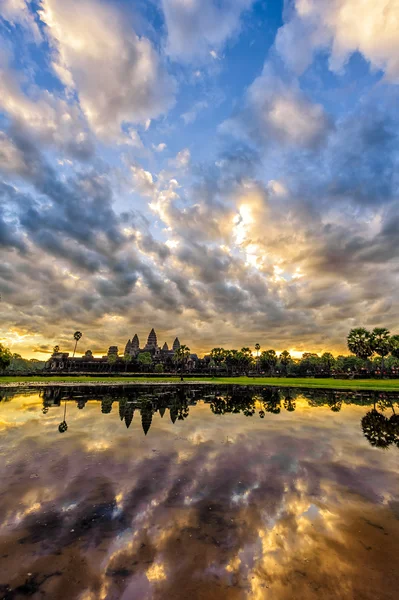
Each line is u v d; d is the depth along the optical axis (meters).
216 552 4.49
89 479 7.41
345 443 11.21
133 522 5.38
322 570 4.10
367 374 67.75
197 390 36.31
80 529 5.11
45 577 3.94
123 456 9.29
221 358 104.50
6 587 3.74
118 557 4.37
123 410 18.97
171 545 4.68
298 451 10.05
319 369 98.44
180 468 8.27
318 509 5.95
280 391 35.75
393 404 23.91
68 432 12.54
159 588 3.75
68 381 49.06
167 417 16.44
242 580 3.90
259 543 4.75
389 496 6.60
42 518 5.49
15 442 10.88
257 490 6.85
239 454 9.62
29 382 45.53
